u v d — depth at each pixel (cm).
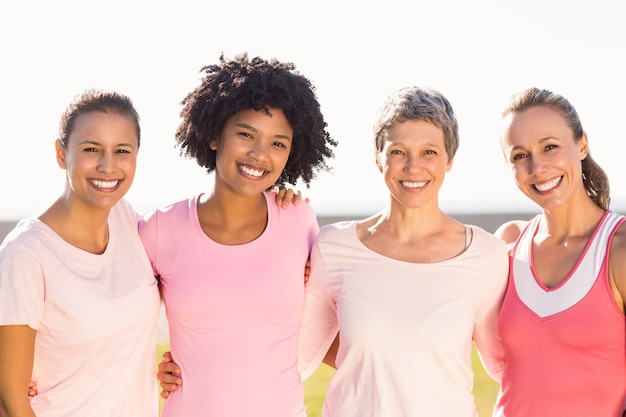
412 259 313
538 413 296
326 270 323
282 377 315
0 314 268
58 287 276
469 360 307
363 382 302
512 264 320
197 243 321
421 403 294
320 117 347
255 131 318
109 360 285
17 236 277
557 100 313
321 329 338
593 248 298
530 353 300
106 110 288
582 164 322
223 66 339
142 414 297
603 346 288
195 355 312
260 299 314
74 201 289
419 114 304
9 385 268
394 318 300
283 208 336
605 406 288
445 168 316
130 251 307
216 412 306
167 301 319
